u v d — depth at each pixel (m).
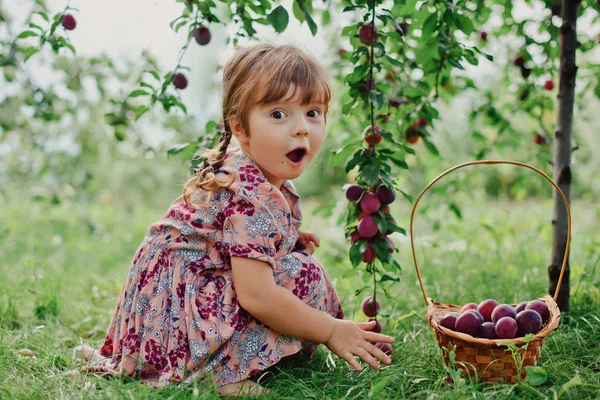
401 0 1.84
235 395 1.65
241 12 2.04
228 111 1.81
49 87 3.40
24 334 2.13
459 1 2.10
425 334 2.08
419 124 2.39
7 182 5.11
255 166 1.78
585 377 1.68
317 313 1.68
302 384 1.66
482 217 4.07
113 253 3.76
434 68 2.19
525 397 1.57
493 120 2.94
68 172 4.40
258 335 1.71
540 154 3.14
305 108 1.73
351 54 2.09
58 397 1.58
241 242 1.66
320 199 6.90
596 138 4.98
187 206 1.81
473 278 2.74
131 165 5.78
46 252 3.72
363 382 1.68
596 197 5.45
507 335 1.62
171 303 1.71
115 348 1.83
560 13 2.39
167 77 2.21
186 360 1.68
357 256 1.83
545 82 2.84
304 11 1.75
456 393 1.50
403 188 5.22
